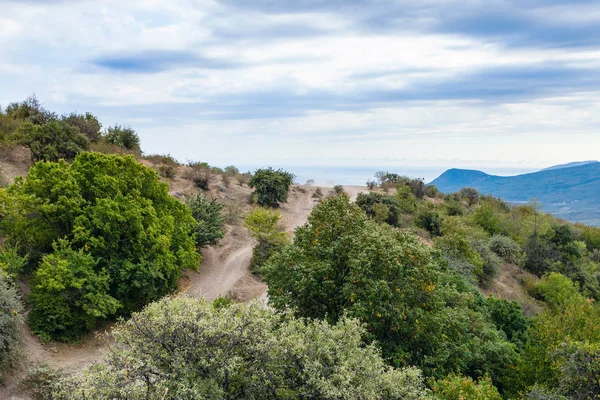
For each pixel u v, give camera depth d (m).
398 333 15.20
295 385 9.84
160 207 23.03
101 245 18.83
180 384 8.33
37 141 30.78
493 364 17.31
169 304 10.41
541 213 50.72
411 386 10.27
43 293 17.39
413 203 49.66
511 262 39.84
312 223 17.45
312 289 15.11
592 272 42.34
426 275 15.28
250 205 43.66
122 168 21.72
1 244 18.89
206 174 44.41
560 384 13.26
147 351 9.38
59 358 16.69
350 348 10.59
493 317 23.27
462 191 65.00
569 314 17.53
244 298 24.81
